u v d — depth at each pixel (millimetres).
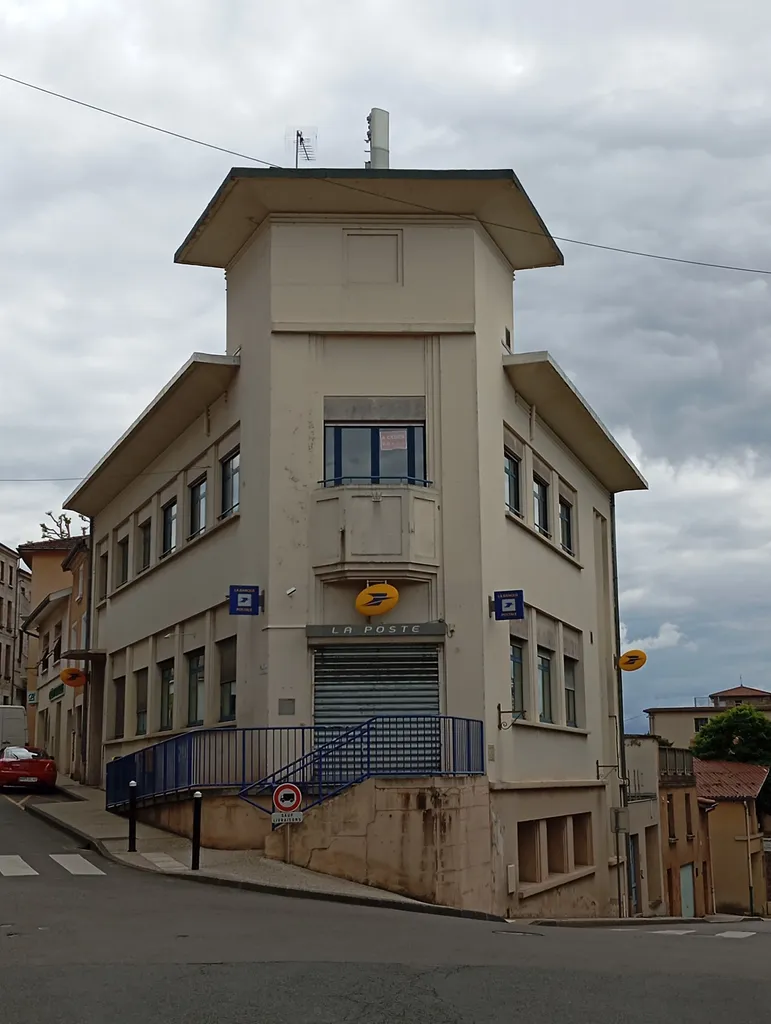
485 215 22875
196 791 17234
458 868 17594
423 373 22125
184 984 9031
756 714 64250
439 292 22359
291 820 17594
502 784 21141
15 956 10297
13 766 32281
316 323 22031
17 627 82188
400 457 21828
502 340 23859
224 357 23281
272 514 21406
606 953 11828
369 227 22484
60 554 55281
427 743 20078
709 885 40531
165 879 16438
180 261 24469
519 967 10250
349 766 19094
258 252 22938
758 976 10500
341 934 12070
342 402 21938
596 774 29141
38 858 18469
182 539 26672
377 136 25844
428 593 21297
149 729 28578
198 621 25422
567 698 28109
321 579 21156
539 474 26234
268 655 20953
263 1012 8141
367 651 21094
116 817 23859
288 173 21656
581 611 29328
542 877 23219
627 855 30031
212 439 24844
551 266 25141
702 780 48188
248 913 13531
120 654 32594
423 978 9477
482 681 20969
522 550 24250
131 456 29641
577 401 25609
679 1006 8820
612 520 34000
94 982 9102
